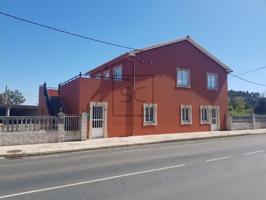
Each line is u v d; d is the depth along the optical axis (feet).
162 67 88.79
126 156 46.37
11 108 124.16
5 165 39.75
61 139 65.57
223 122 104.27
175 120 91.04
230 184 26.96
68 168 36.22
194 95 96.43
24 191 25.25
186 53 95.30
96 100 75.41
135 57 82.99
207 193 24.03
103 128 75.92
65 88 84.79
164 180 28.71
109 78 77.92
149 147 59.72
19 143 60.64
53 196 23.56
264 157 43.19
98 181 28.55
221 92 104.27
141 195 23.48
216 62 103.14
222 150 51.85
